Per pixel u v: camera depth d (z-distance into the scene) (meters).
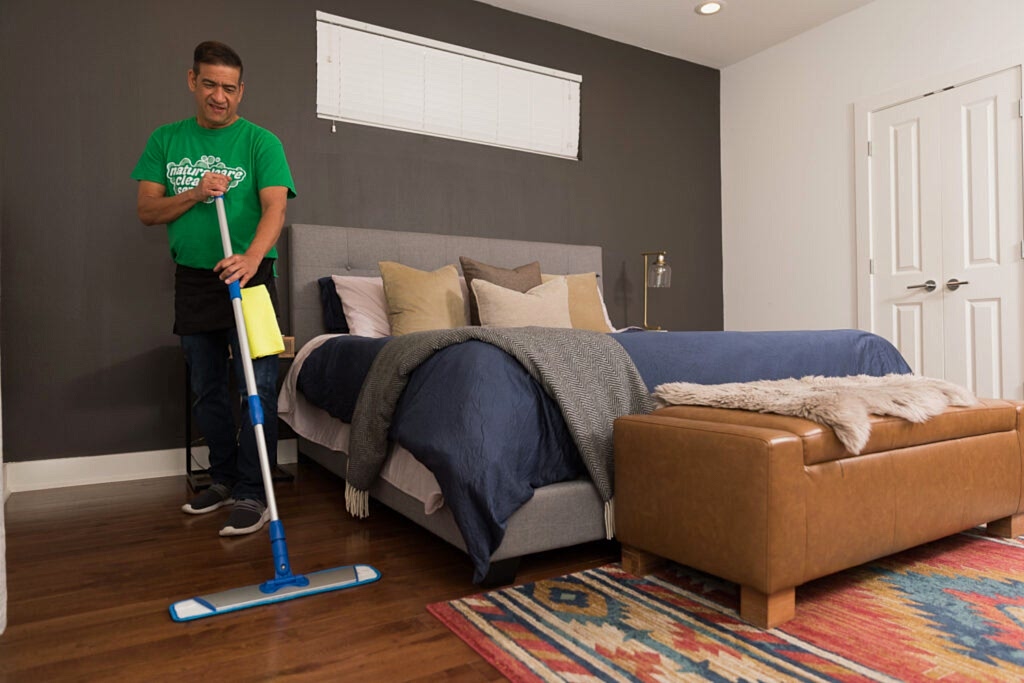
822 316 4.61
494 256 4.11
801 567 1.43
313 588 1.65
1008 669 1.25
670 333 2.26
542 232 4.44
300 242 3.53
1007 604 1.55
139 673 1.28
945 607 1.54
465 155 4.14
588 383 1.85
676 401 1.83
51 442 2.97
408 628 1.46
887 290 4.24
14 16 2.93
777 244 4.89
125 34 3.15
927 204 4.03
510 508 1.64
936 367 4.00
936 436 1.74
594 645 1.36
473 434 1.65
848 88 4.42
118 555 1.97
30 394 2.93
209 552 2.00
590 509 1.81
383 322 3.38
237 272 1.93
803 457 1.44
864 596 1.61
